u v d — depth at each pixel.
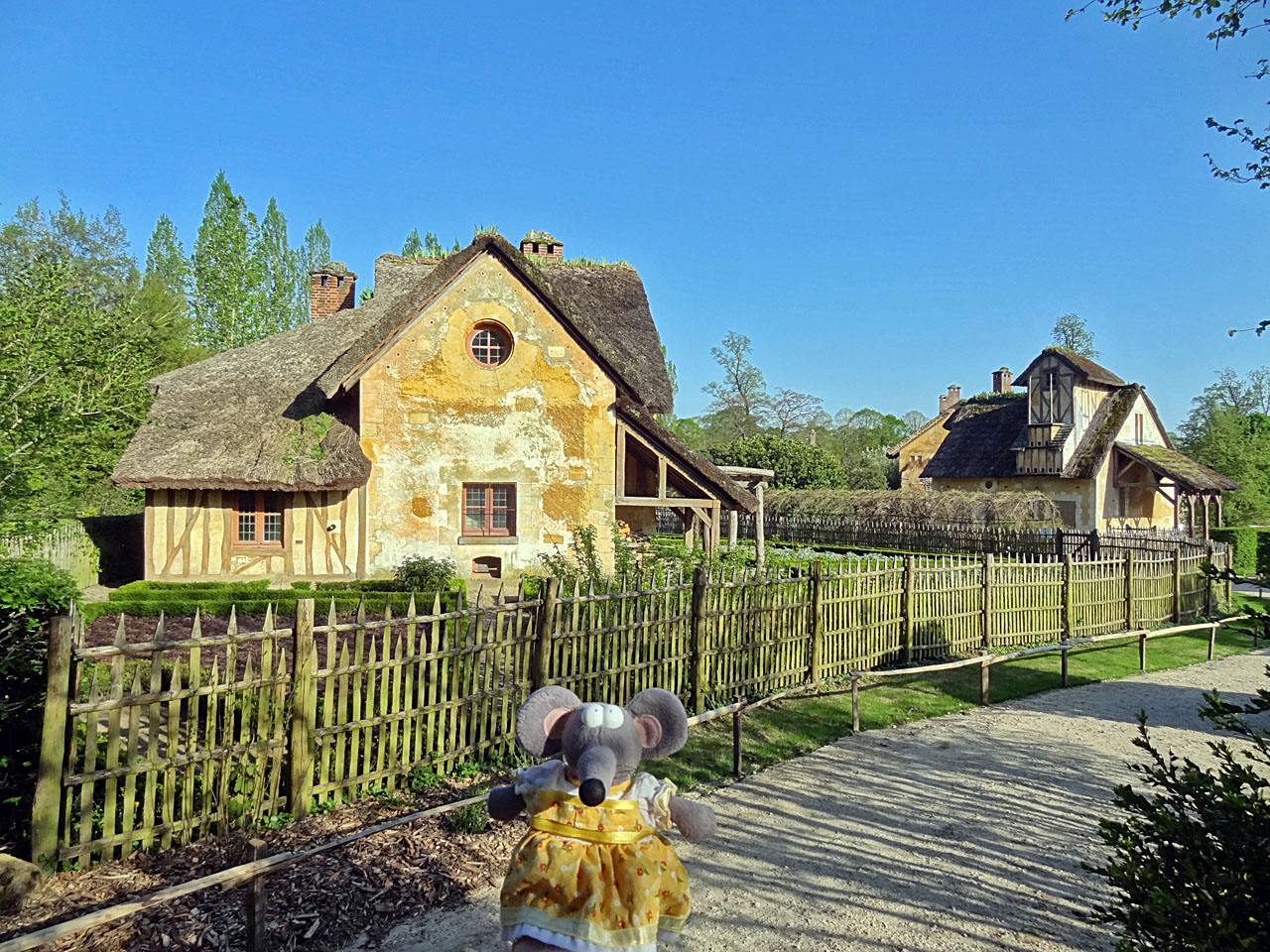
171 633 11.09
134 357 8.83
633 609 7.73
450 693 6.36
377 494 17.19
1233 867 2.71
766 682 9.19
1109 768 7.12
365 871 4.74
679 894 3.09
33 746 4.95
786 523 36.03
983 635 12.39
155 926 4.10
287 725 5.50
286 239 44.91
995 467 35.62
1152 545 22.05
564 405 17.78
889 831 5.67
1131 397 34.16
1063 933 4.31
